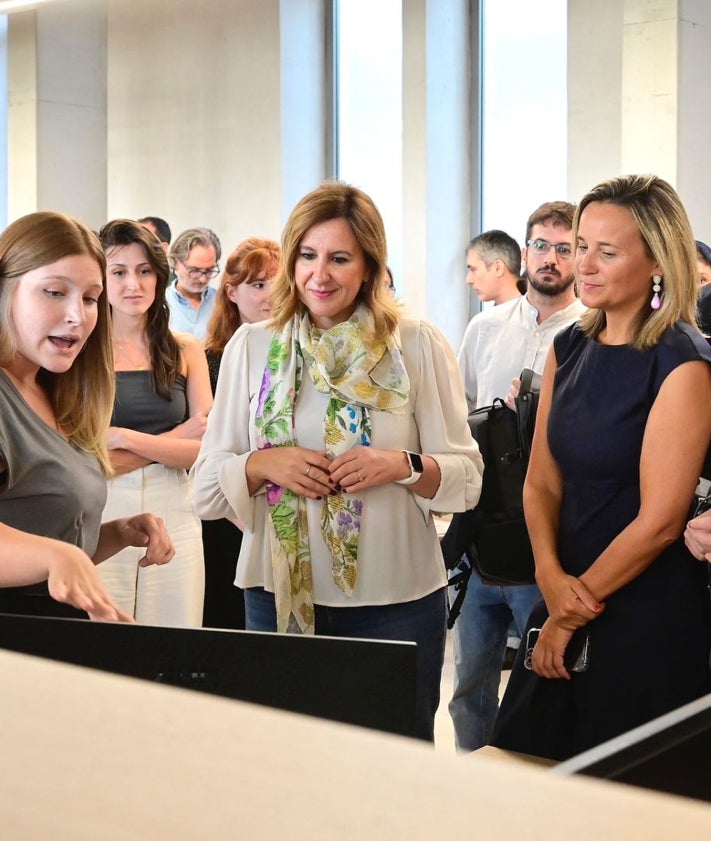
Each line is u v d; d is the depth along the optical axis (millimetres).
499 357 4203
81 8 8680
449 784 162
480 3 7176
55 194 8711
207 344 3715
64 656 1236
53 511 1920
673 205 2145
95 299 1953
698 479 2104
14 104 8750
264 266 3609
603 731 2113
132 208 8695
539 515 2303
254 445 2498
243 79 7961
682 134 5762
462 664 3352
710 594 2123
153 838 149
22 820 152
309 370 2459
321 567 2414
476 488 2516
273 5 7746
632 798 158
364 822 152
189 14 8242
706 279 4172
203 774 164
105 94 8805
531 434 2914
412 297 7238
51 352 1896
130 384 3246
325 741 176
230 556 3537
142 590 3148
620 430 2139
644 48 5809
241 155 8016
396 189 7641
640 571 2102
